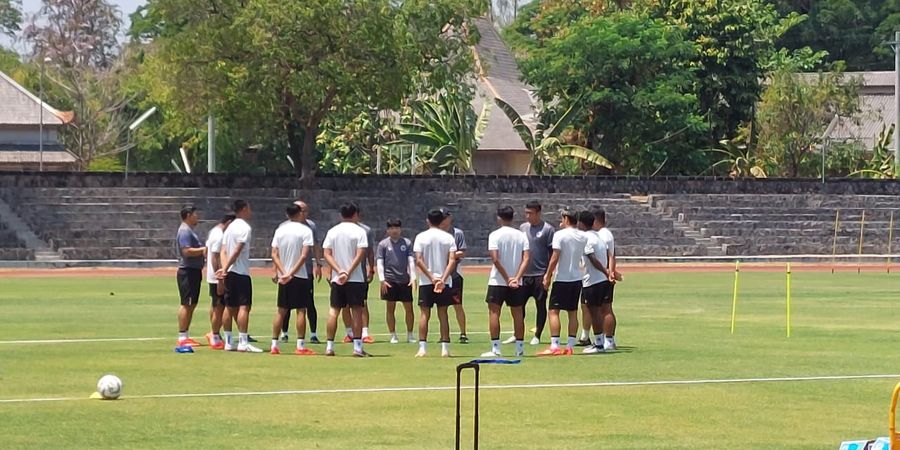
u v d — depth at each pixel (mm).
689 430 18281
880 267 68250
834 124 97875
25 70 107125
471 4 72688
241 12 67750
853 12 132000
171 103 70875
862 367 25062
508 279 26094
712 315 37594
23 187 68062
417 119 83812
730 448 17062
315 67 67812
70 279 53656
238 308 27344
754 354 27250
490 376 23500
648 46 84875
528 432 18078
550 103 91562
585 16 92062
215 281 27438
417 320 35781
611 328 27750
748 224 76188
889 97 116312
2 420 18734
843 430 18359
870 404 20594
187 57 68375
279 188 72312
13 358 25797
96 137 96750
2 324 33188
